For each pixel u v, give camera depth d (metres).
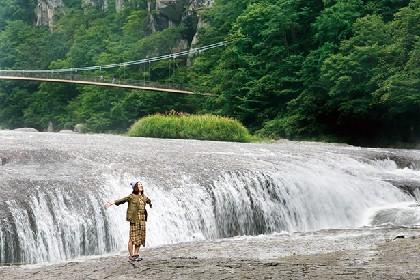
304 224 23.56
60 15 178.38
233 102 80.44
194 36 118.19
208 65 98.25
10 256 16.84
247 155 29.06
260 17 80.69
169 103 99.50
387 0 65.88
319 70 65.56
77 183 19.95
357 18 62.88
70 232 18.14
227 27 101.25
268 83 74.31
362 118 60.59
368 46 56.97
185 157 26.12
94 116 108.50
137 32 133.12
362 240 16.94
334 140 63.47
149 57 120.88
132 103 102.38
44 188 19.05
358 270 12.09
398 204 25.73
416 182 27.48
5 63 155.50
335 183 25.41
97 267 13.52
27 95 137.25
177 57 118.69
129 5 155.12
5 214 17.11
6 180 19.42
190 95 95.94
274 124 69.06
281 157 29.38
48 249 17.62
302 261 13.63
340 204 24.69
